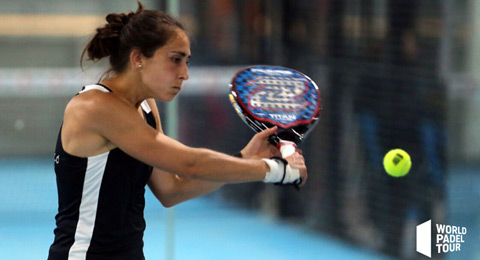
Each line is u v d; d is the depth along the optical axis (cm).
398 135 1320
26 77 1891
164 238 1420
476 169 1195
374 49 1380
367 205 1395
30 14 1914
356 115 1424
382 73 1355
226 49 1672
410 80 1291
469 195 1204
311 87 730
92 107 616
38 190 1709
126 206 651
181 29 634
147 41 620
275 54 1650
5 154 1956
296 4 1599
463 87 1191
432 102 1241
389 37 1338
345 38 1462
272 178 636
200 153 616
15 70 1894
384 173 1353
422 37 1256
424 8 1252
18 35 1905
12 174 1845
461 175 1205
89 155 627
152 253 1344
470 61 1183
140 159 615
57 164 647
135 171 644
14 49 1902
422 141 1264
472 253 1209
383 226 1355
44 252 1367
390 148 1338
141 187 664
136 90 644
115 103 618
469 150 1195
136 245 669
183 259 1322
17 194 1659
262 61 1670
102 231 643
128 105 623
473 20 1179
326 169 1498
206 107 1661
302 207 1525
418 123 1270
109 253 650
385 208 1353
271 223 1513
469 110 1188
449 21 1200
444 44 1207
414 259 1284
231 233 1455
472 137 1190
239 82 724
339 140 1469
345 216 1438
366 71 1398
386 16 1347
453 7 1195
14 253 1355
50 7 1908
